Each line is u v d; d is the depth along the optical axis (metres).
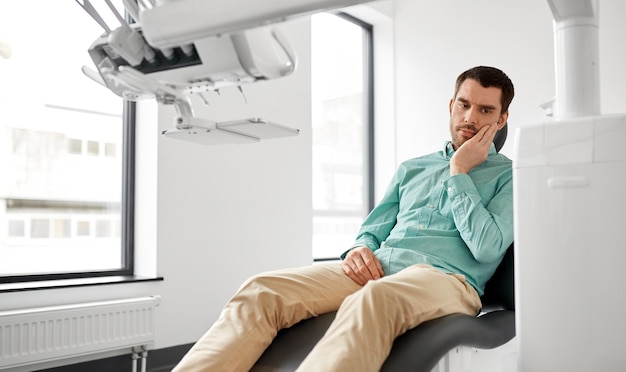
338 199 4.33
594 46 1.34
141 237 2.97
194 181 3.03
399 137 4.42
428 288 1.41
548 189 1.29
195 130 1.24
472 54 4.02
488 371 1.59
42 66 2.78
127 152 3.02
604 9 3.38
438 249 1.74
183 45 1.07
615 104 3.34
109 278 2.79
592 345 1.23
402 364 1.22
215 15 0.91
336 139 4.34
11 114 2.68
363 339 1.20
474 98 1.84
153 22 0.94
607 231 1.22
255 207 3.32
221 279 3.13
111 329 2.56
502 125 1.92
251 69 1.07
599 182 1.23
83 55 2.92
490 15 3.93
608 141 1.22
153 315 2.73
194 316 3.00
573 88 1.33
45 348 2.35
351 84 4.48
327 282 1.63
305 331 1.48
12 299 2.38
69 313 2.42
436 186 1.87
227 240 3.17
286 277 1.55
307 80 3.66
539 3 3.69
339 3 0.85
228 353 1.37
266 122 1.19
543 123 1.31
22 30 2.71
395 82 4.46
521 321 1.33
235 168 3.22
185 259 2.98
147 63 1.15
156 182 2.88
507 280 1.78
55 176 2.82
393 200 2.03
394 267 1.74
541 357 1.29
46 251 2.79
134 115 3.03
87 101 2.93
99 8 2.94
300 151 3.60
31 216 2.74
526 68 3.74
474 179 1.82
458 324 1.36
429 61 4.26
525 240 1.33
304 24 3.65
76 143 2.89
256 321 1.43
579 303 1.25
